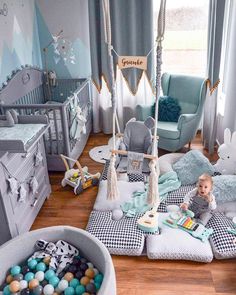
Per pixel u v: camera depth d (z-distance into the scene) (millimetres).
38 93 4117
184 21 3887
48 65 4273
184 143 3531
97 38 3934
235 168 2771
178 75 3824
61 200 2801
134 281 1921
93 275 1857
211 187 2275
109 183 1966
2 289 1835
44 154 2656
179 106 3742
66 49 4164
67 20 4016
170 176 2797
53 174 3266
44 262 1954
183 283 1896
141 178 2852
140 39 3924
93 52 3961
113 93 1913
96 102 4301
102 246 1838
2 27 3104
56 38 4098
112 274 1628
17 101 3410
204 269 1990
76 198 2832
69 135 3188
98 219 2340
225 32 3396
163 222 2279
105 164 3264
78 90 3449
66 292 1755
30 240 1978
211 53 3311
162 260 2072
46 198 2799
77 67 4258
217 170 2840
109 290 1567
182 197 2572
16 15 3432
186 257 2020
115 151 2100
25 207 2270
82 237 1961
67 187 3010
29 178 2332
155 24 3945
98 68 4102
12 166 2020
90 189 2977
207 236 2123
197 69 4117
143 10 3748
